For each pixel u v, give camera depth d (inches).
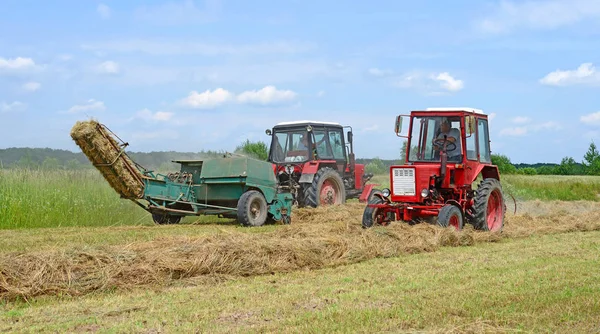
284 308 222.4
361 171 679.1
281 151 639.8
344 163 661.3
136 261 282.5
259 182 527.2
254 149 1064.8
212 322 205.5
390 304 226.2
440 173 430.9
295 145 632.4
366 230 388.2
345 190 653.9
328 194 618.8
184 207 530.0
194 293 251.3
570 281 267.7
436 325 198.8
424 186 424.5
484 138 473.1
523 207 774.5
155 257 287.7
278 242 328.5
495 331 190.5
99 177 588.1
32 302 238.7
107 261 277.3
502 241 422.9
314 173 605.0
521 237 444.5
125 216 560.1
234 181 518.0
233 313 216.7
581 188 1063.0
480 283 264.1
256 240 334.0
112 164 468.1
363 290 253.0
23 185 536.7
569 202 861.8
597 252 362.3
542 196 978.7
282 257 315.3
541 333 191.5
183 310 221.1
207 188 536.1
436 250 374.6
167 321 207.0
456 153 440.1
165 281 271.7
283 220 548.1
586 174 2041.1
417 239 381.4
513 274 286.4
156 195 497.0
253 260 302.4
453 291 247.1
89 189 565.6
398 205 429.4
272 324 201.3
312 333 190.2
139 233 446.0
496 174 480.1
